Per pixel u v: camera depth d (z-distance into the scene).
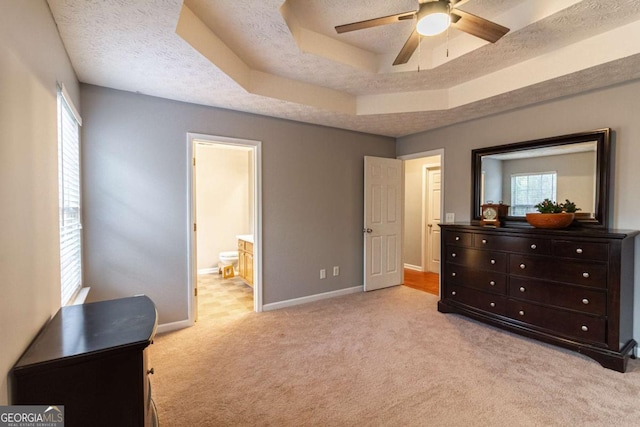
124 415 1.17
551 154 3.01
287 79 3.07
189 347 2.71
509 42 2.36
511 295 2.91
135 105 2.90
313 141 4.02
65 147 2.06
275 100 3.06
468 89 3.13
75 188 2.44
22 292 1.14
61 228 1.90
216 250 6.09
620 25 2.14
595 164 2.71
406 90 3.38
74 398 1.11
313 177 4.04
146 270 2.98
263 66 2.81
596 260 2.37
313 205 4.04
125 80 2.60
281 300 3.81
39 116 1.40
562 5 1.96
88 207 2.72
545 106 3.06
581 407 1.88
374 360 2.47
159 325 3.05
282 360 2.47
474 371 2.29
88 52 2.10
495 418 1.79
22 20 1.21
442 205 4.11
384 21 1.87
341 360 2.47
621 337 2.33
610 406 1.88
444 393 2.03
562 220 2.64
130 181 2.90
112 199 2.82
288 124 3.81
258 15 2.07
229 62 2.50
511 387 2.09
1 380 0.95
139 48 2.06
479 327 3.11
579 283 2.46
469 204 3.79
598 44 2.26
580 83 2.61
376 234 4.57
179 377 2.23
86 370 1.12
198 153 5.94
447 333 2.97
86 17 1.71
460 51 2.58
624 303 2.36
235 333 3.01
